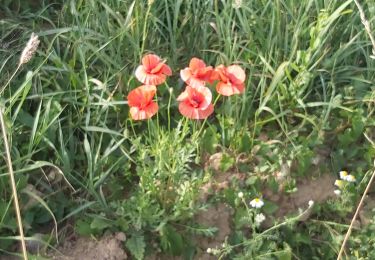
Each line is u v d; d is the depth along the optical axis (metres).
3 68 0.71
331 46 0.76
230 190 0.65
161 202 0.63
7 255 0.60
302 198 0.67
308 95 0.73
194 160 0.68
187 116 0.58
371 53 0.75
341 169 0.70
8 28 0.75
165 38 0.75
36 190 0.64
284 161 0.68
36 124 0.63
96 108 0.69
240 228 0.64
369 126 0.71
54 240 0.62
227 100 0.69
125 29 0.71
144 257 0.62
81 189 0.65
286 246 0.63
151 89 0.57
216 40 0.76
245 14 0.74
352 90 0.73
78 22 0.72
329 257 0.65
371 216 0.67
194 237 0.63
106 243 0.61
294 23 0.75
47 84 0.69
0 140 0.63
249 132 0.70
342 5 0.71
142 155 0.62
